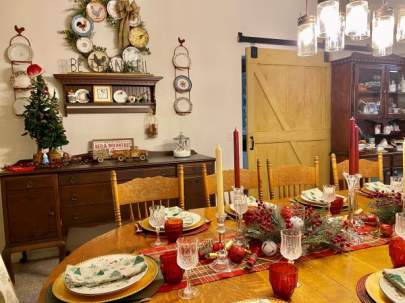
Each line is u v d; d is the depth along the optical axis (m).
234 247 1.15
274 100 3.78
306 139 3.98
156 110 3.37
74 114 3.10
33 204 2.60
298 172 2.14
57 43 3.01
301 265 1.11
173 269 1.00
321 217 1.24
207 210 1.78
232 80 3.65
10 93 2.92
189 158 3.08
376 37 1.97
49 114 2.72
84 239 2.29
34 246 2.61
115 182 1.72
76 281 0.95
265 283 1.01
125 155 3.03
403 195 1.34
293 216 1.22
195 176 3.00
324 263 1.12
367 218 1.47
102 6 3.09
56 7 2.98
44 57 2.98
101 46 3.13
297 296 0.93
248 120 3.70
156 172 2.87
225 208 1.73
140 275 1.00
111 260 1.11
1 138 2.93
